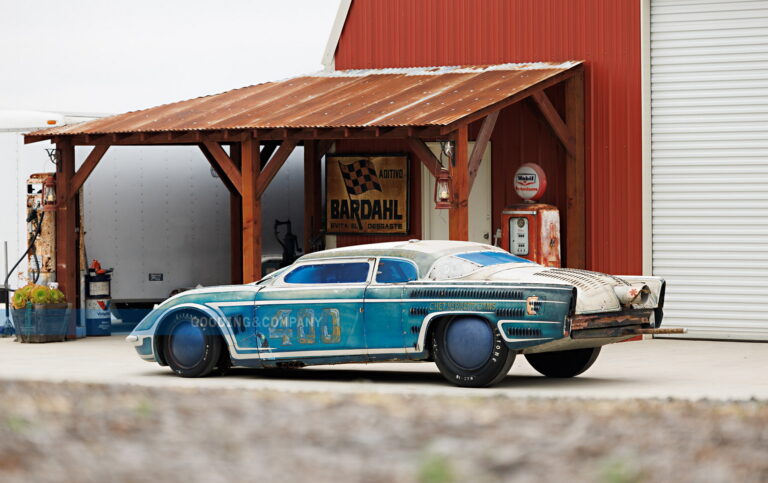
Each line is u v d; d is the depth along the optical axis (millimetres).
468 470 6324
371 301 11516
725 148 16266
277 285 12070
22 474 5980
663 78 16562
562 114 17344
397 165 18828
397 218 18844
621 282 11727
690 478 6207
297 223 21109
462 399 9008
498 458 6594
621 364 13695
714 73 16312
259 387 10844
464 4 18125
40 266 17828
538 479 6152
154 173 19766
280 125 15586
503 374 11094
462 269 11531
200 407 8234
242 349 12062
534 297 10820
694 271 16438
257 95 18250
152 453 6613
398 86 17266
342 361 11719
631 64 16703
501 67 17516
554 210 16906
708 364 13664
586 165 17000
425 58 18484
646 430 7418
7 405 8062
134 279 19547
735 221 16234
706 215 16375
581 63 16953
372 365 13961
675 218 16531
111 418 7637
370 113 15602
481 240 18141
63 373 12945
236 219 20422
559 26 17266
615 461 6492
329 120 15484
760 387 11367
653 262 16641
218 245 20422
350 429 7418
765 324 16109
